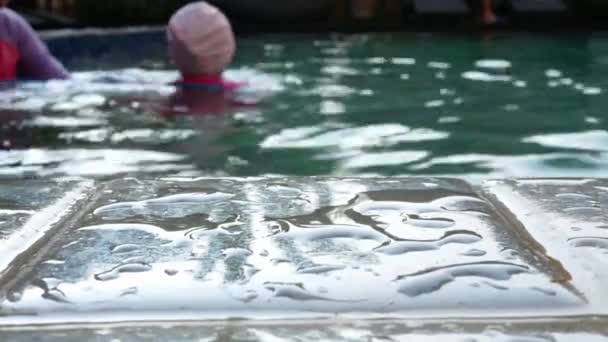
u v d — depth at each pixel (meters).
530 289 0.97
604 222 1.26
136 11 9.75
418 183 1.55
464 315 0.90
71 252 1.12
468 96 4.50
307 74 5.55
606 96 4.45
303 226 1.25
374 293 0.96
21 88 4.54
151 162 2.81
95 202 1.42
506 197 1.44
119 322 0.89
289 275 1.03
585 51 7.21
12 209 1.37
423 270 1.04
